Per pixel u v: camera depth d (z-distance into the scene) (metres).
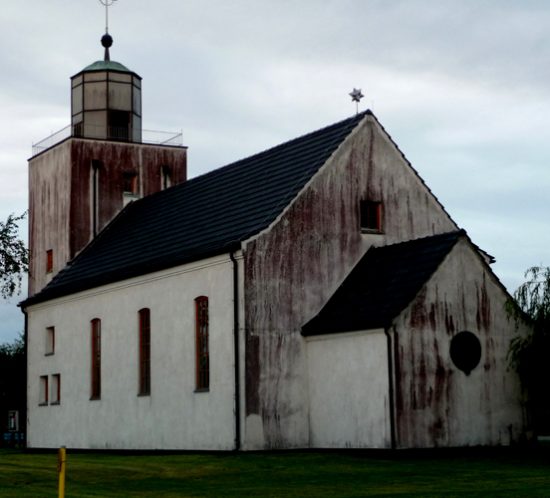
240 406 34.78
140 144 53.00
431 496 21.67
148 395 39.88
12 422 63.34
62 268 50.97
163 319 39.19
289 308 35.91
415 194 39.72
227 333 35.56
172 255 39.22
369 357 33.28
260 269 35.44
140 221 47.94
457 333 33.81
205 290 36.91
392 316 32.59
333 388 34.72
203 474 28.34
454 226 40.59
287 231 36.19
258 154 43.41
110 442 42.25
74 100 53.62
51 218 52.47
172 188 49.09
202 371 37.06
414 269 34.44
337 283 37.12
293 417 35.50
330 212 37.38
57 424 46.47
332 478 26.50
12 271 40.97
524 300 34.28
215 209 41.09
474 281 34.41
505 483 24.23
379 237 38.50
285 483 25.61
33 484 26.36
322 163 37.44
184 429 37.66
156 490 24.55
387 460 31.00
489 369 34.31
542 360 34.12
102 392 43.06
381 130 39.22
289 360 35.69
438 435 33.00
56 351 47.03
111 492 24.14
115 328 42.41
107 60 54.19
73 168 51.19
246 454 33.72
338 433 34.38
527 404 34.84
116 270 42.81
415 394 32.75
